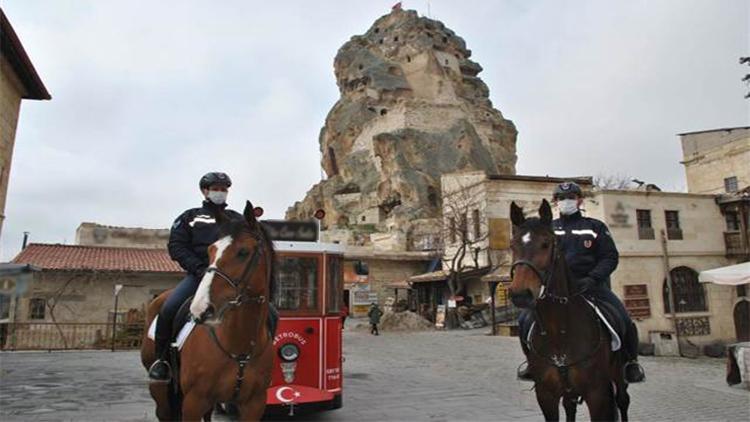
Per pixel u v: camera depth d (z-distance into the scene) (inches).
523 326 217.2
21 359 666.2
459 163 2819.9
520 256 175.6
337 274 335.9
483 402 378.0
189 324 179.6
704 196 1018.7
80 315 886.4
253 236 173.3
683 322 935.0
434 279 1481.3
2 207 621.6
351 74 3686.0
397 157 2768.2
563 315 184.2
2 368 569.3
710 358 805.9
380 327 1245.1
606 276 201.3
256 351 174.4
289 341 312.3
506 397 399.2
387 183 2768.2
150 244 1220.5
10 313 827.4
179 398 206.1
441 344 881.5
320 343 318.0
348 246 1975.9
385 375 524.1
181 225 203.5
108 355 725.3
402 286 1640.0
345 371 554.3
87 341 855.1
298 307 318.0
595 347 187.0
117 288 831.7
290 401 293.9
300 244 324.8
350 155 3326.8
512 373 536.1
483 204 1460.4
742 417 321.1
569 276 189.8
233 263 164.4
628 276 932.6
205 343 170.2
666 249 961.5
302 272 323.3
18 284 665.0
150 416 327.6
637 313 920.3
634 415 327.9
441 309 1310.3
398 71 3577.8
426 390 430.9
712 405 360.5
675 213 999.0
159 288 945.5
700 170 1465.3
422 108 3137.3
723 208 1026.7
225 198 208.7
